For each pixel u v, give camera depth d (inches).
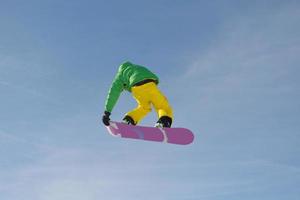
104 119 315.6
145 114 328.2
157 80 328.5
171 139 322.7
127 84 325.7
